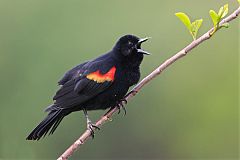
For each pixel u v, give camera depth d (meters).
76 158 21.55
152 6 19.58
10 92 19.27
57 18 19.09
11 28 19.17
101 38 19.06
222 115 22.86
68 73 8.20
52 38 19.03
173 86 22.25
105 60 8.12
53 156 20.05
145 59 19.08
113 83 7.98
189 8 19.45
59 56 19.00
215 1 19.03
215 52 22.52
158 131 21.81
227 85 22.52
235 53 22.34
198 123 22.56
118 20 19.25
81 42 18.98
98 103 8.02
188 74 22.52
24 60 19.09
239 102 22.55
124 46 8.13
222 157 23.09
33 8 19.16
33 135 7.63
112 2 19.38
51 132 7.86
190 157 22.38
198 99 22.64
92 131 7.77
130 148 21.66
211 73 22.61
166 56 19.28
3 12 19.14
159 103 21.78
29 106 19.20
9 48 19.16
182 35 19.39
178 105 22.25
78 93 7.91
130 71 8.14
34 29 19.11
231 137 22.91
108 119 7.17
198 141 22.80
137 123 21.38
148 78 7.01
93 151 21.56
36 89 19.17
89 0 19.27
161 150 22.06
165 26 19.42
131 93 7.05
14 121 19.28
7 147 18.92
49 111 7.73
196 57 22.69
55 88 19.02
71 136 20.00
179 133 22.47
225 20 6.48
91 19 19.16
